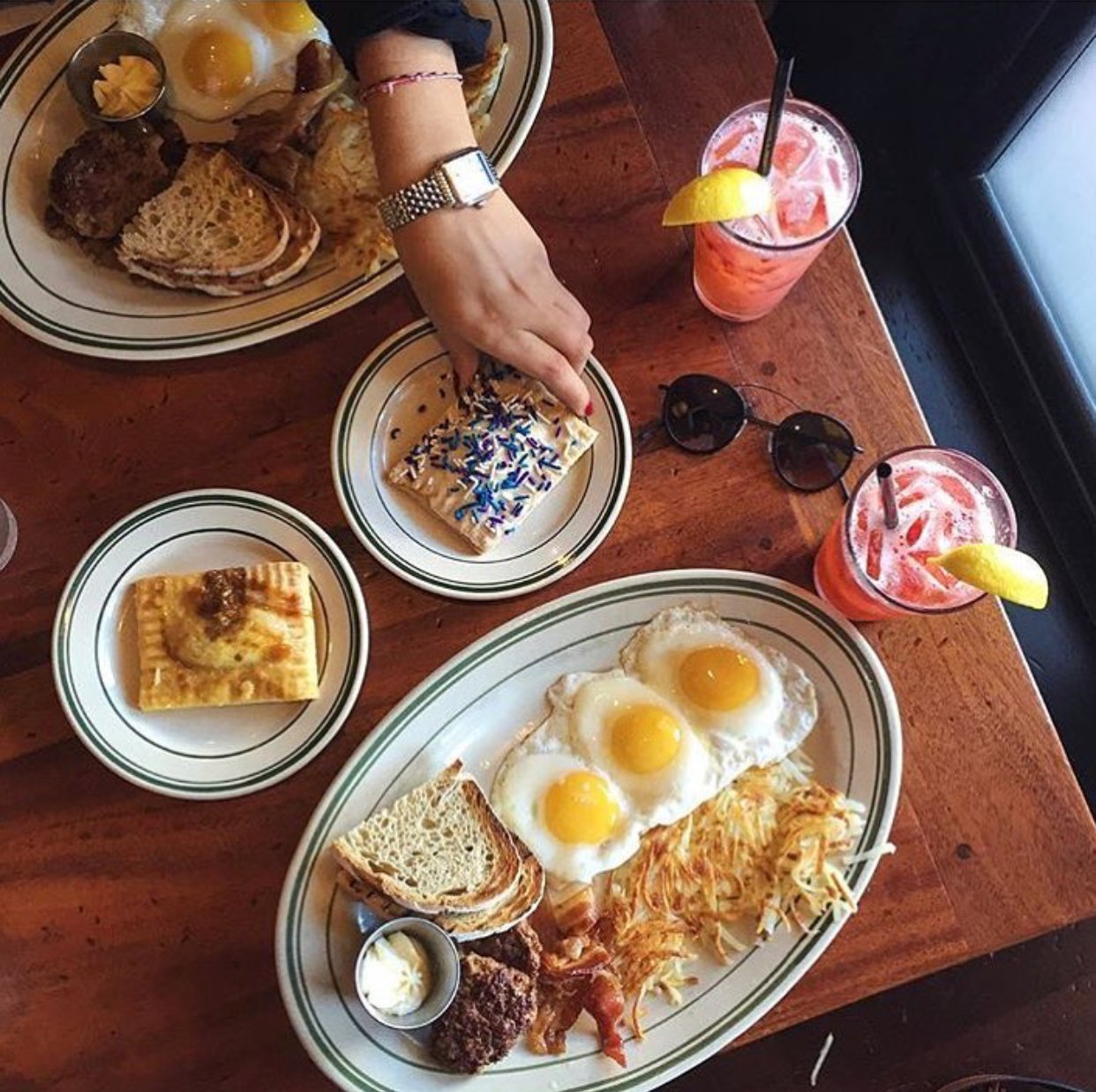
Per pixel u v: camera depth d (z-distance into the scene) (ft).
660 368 2.46
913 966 2.26
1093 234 3.45
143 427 2.42
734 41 2.58
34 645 2.34
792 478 2.41
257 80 2.52
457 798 2.26
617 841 2.29
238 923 2.24
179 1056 2.21
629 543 2.39
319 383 2.44
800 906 2.26
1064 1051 2.84
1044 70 3.31
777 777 2.34
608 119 2.54
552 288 2.39
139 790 2.28
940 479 2.28
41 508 2.39
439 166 2.31
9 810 2.27
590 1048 2.22
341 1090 2.19
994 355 3.76
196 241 2.39
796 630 2.33
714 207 2.14
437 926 2.13
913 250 3.87
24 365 2.44
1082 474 3.63
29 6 2.58
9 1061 2.20
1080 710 3.64
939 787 2.31
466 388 2.41
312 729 2.28
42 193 2.47
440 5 2.31
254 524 2.35
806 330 2.48
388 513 2.39
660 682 2.34
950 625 2.36
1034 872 2.28
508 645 2.31
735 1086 2.76
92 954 2.23
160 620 2.30
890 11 3.51
